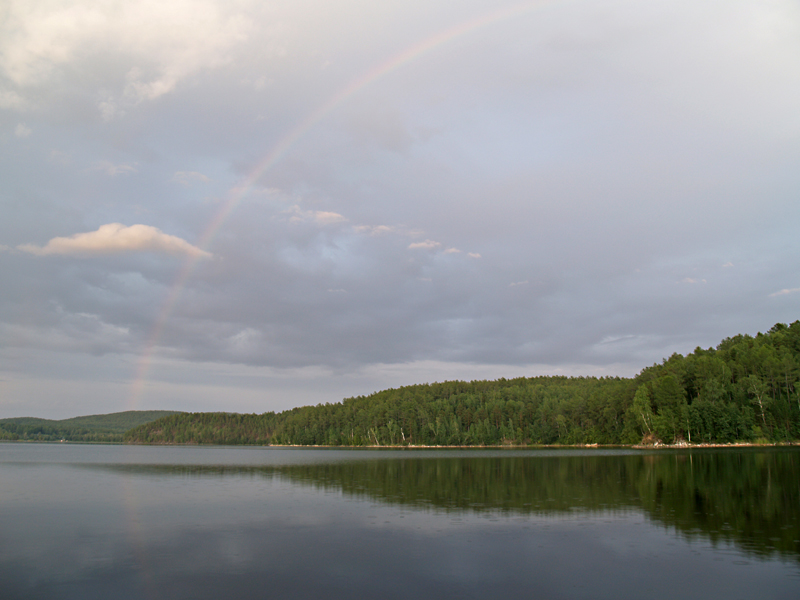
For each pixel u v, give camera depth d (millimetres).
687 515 39469
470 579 24719
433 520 38438
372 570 26125
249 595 22750
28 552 29625
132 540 32406
